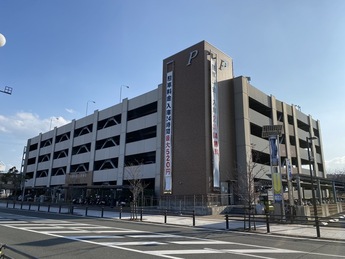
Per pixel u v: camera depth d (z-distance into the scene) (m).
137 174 40.09
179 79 37.06
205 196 31.12
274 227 18.59
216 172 32.44
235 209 31.30
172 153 35.50
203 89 34.06
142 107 44.94
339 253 10.16
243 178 28.77
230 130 36.59
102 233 14.30
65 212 30.22
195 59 35.84
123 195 41.06
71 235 13.34
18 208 37.28
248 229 17.11
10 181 78.19
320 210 27.81
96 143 52.78
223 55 38.50
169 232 15.60
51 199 57.03
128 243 11.44
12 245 10.67
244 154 35.62
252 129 41.47
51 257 8.72
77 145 57.81
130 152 44.19
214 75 35.50
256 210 26.69
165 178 35.31
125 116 46.78
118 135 47.44
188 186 32.94
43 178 67.88
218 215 28.66
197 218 25.03
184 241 12.37
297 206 22.52
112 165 47.38
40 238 12.37
